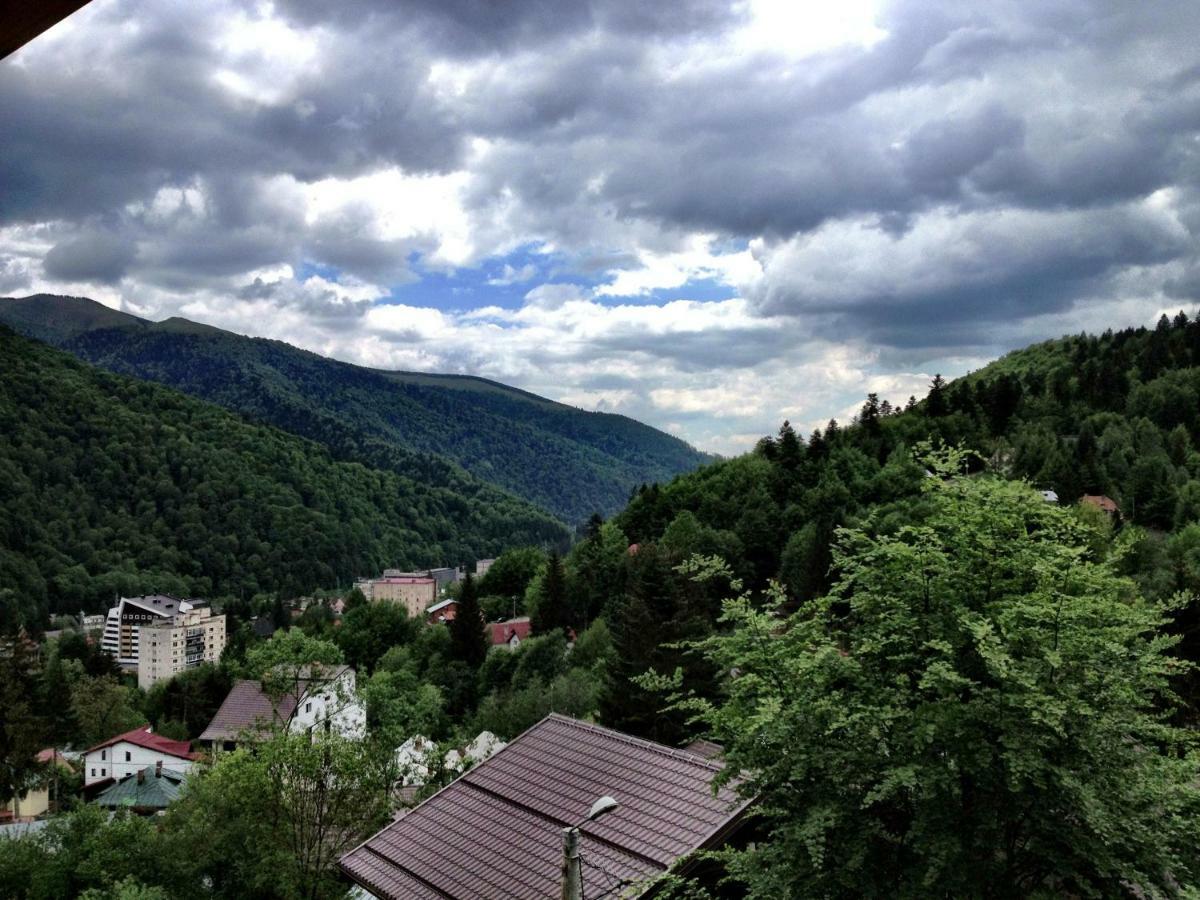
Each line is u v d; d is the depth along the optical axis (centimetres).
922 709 1285
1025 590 1454
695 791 1897
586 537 12450
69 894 2823
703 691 4312
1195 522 8762
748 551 9494
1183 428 12006
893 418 14362
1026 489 1452
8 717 5759
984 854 1266
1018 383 14638
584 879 1703
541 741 2295
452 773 3369
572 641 8650
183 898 2736
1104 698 1315
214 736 7094
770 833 1389
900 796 1325
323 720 3102
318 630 11288
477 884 1808
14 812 6050
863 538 1560
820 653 1348
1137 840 1202
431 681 7794
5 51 211
